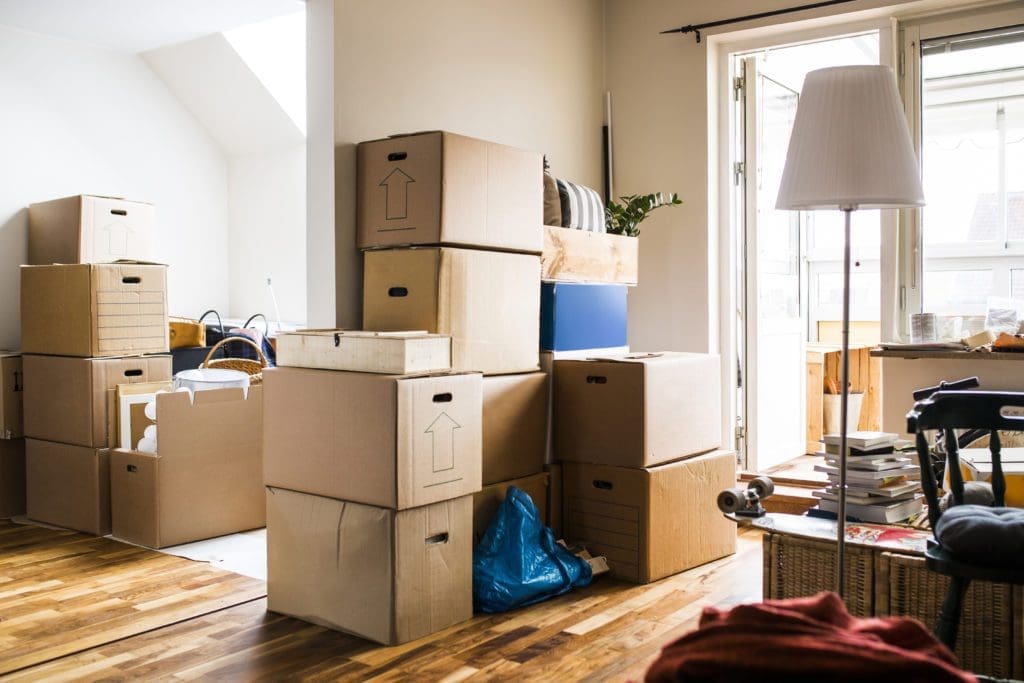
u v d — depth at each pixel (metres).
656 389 3.23
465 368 3.07
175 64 6.06
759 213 4.59
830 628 1.02
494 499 3.13
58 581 3.17
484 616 2.83
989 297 3.97
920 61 4.10
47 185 5.49
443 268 2.99
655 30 4.64
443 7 3.73
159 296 4.03
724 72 4.58
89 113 5.76
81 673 2.36
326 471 2.69
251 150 6.55
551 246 3.48
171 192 6.34
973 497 2.26
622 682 2.29
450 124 3.78
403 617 2.57
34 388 4.04
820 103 2.01
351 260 3.29
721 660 0.96
